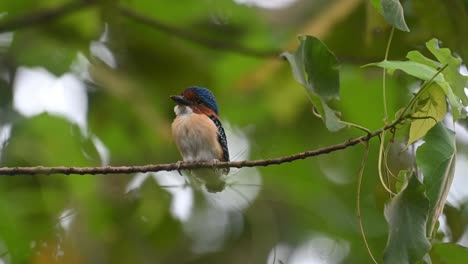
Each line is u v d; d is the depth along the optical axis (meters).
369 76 12.75
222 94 14.88
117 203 12.99
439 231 9.83
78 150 12.77
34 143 12.56
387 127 6.98
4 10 14.60
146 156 14.25
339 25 12.35
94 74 14.21
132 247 12.87
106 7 13.64
